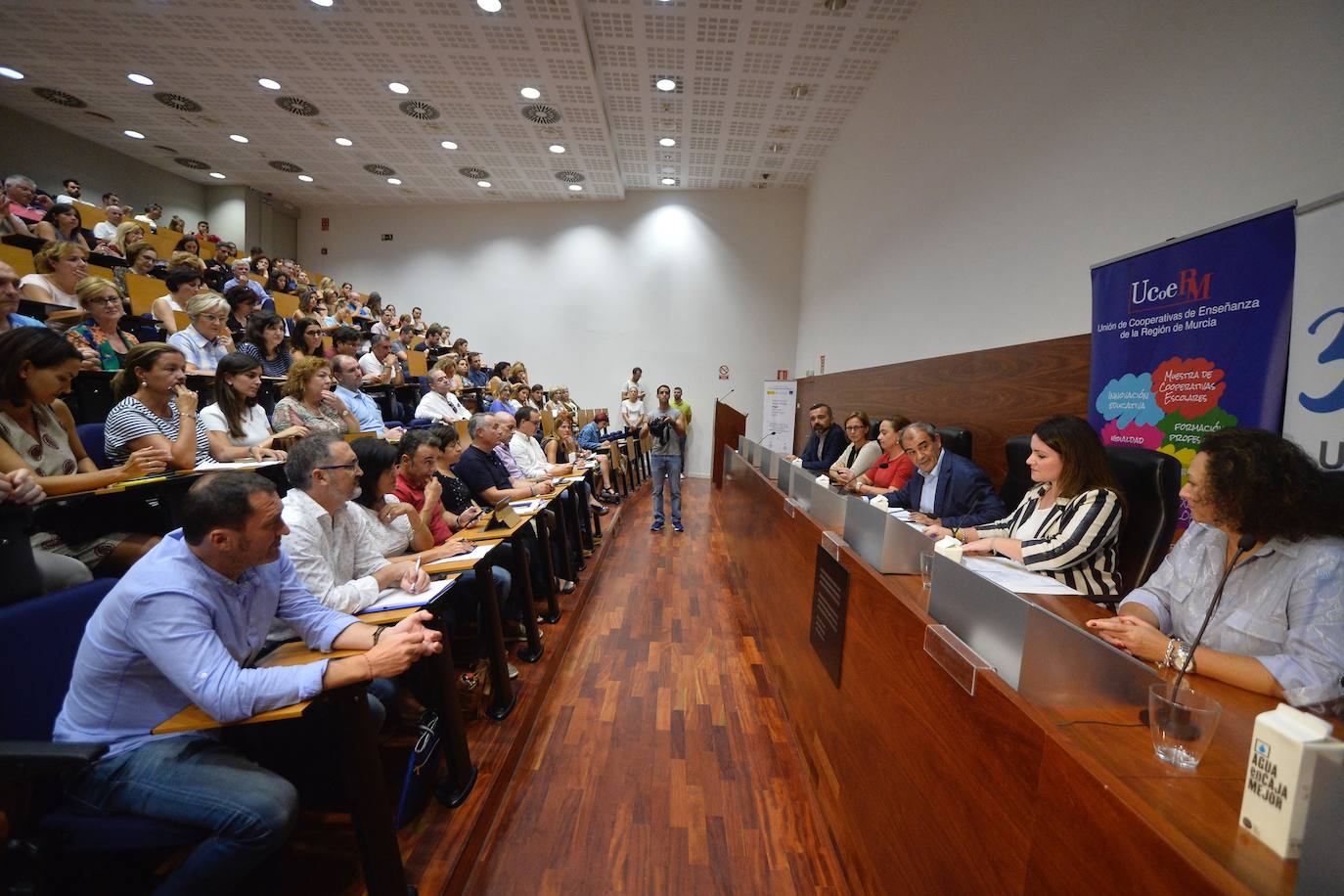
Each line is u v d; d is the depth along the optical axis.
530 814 1.68
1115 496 1.56
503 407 5.83
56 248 2.70
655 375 8.53
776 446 7.79
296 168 7.18
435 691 1.54
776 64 4.71
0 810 0.97
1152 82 1.94
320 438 1.61
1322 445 1.33
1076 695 0.80
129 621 1.04
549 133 6.03
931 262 3.69
